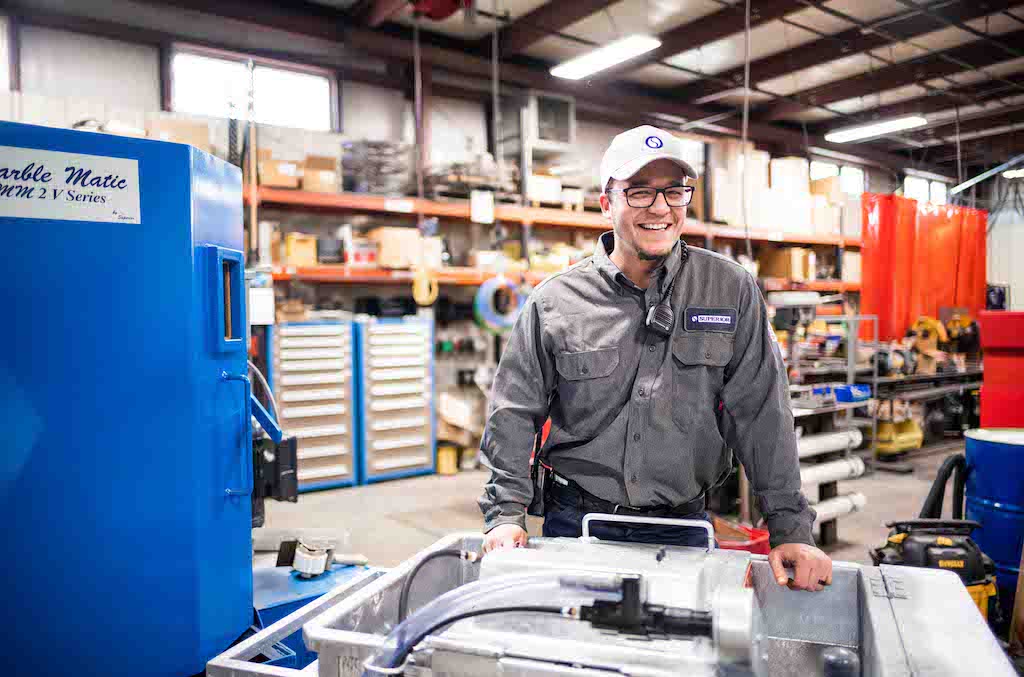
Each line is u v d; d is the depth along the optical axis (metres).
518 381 1.40
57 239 1.67
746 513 3.49
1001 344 3.42
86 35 4.93
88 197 1.70
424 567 1.14
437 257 5.65
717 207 7.42
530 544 1.10
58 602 1.70
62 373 1.68
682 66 7.70
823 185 8.86
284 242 5.18
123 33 4.99
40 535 1.67
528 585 0.83
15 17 4.59
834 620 1.02
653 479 1.35
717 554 1.01
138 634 1.77
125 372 1.74
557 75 6.11
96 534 1.72
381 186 5.74
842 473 3.84
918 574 0.99
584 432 1.38
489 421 1.40
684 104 8.26
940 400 7.10
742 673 0.72
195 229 1.83
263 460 2.36
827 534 3.83
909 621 0.85
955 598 0.92
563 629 0.81
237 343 2.05
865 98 8.99
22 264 1.64
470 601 0.83
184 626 1.83
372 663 0.78
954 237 8.65
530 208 6.18
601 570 0.85
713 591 0.86
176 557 1.81
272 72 5.79
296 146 5.24
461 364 6.41
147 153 1.76
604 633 0.78
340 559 2.61
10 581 1.65
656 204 1.25
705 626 0.75
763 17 6.10
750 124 8.98
